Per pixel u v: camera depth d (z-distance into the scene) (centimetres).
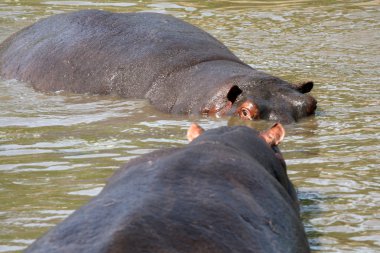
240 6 4331
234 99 2384
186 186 1174
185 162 1245
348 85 2745
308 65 3056
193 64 2658
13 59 3056
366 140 2098
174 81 2589
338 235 1470
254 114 2311
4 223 1518
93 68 2788
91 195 1664
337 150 2012
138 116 2409
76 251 992
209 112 2392
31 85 2880
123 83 2706
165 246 1022
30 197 1662
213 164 1255
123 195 1137
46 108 2525
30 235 1459
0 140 2116
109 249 980
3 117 2389
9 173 1827
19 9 4272
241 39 3553
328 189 1716
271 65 3061
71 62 2841
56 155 1966
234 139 1421
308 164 1892
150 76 2664
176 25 2930
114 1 4466
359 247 1416
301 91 2466
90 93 2747
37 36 3081
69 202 1627
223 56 2730
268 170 1416
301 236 1291
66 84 2800
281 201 1284
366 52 3269
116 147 2034
